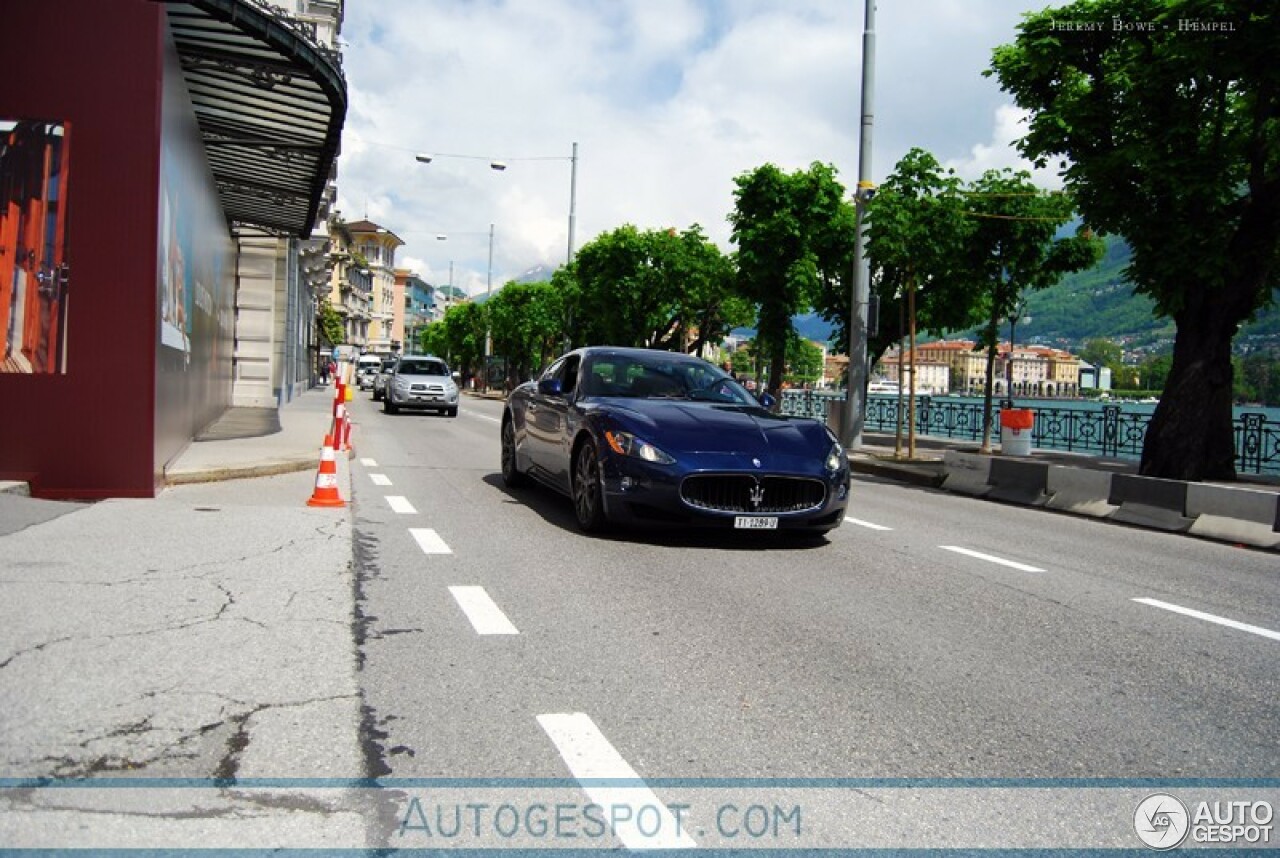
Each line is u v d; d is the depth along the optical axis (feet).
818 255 84.33
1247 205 48.42
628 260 141.18
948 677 15.40
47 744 11.10
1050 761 12.13
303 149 51.98
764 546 27.12
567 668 15.05
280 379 102.22
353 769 10.98
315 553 22.82
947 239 59.36
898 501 42.91
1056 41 49.90
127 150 29.53
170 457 36.29
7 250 28.91
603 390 30.60
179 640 15.19
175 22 34.24
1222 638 18.83
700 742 12.24
